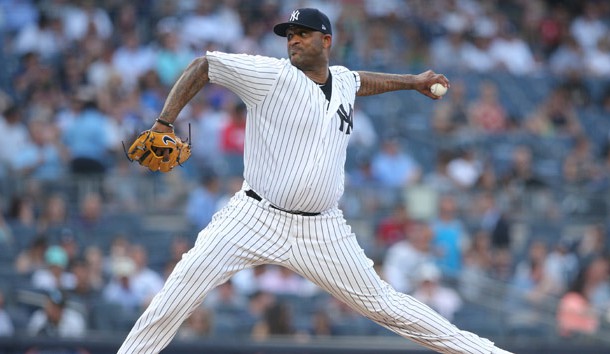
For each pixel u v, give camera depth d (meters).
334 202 16.83
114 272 35.28
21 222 39.16
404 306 17.42
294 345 27.94
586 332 34.78
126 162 42.78
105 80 48.53
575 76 57.72
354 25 57.16
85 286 34.31
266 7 57.19
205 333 32.06
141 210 40.97
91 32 52.81
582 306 35.88
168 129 15.88
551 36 63.59
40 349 28.03
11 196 40.53
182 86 15.90
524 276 39.41
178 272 16.55
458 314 35.91
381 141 49.28
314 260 16.80
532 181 45.44
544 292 38.56
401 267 36.78
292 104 16.06
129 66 50.44
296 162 16.16
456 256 38.44
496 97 54.59
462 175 45.09
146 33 55.47
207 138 44.38
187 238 39.16
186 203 41.75
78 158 41.97
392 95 52.75
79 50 52.09
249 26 55.88
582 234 43.25
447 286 36.97
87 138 42.75
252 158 16.50
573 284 36.53
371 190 42.44
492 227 41.09
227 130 44.62
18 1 55.91
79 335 30.77
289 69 16.14
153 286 35.16
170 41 50.62
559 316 35.53
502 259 40.16
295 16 16.36
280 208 16.48
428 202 42.19
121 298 34.53
